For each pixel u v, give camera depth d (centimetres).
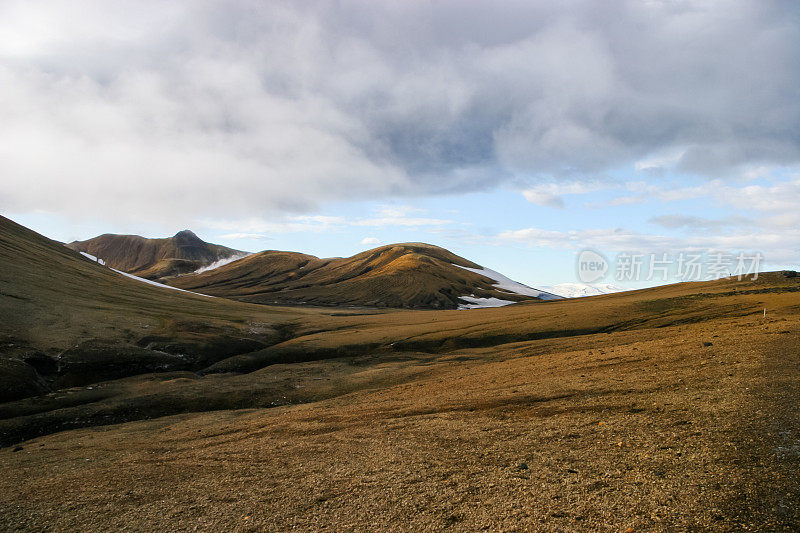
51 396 5200
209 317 11156
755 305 7406
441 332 8962
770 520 975
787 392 1870
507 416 2427
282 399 5078
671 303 9150
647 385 2547
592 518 1138
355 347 8281
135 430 3991
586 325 8156
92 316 8612
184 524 1507
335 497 1570
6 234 13725
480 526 1199
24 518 1778
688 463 1366
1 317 7162
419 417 2762
